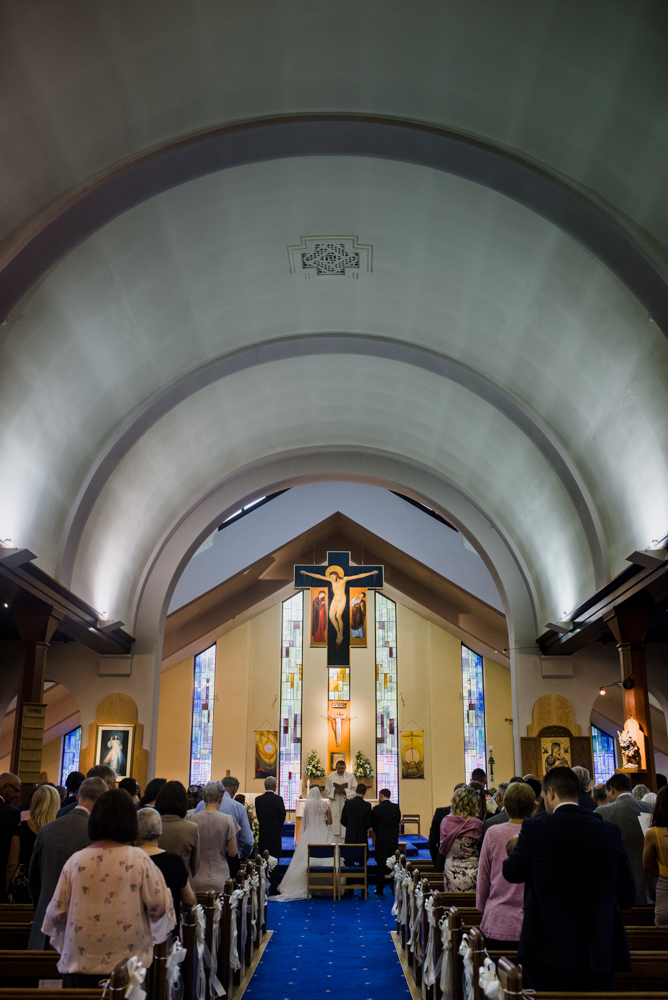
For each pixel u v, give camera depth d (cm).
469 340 1309
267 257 1192
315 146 928
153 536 1719
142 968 342
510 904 480
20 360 1003
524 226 1002
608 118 778
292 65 827
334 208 1099
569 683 1747
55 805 639
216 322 1298
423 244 1143
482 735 2575
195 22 753
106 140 832
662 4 656
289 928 1015
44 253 856
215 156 910
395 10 762
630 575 1140
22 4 666
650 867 521
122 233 990
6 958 445
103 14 712
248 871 841
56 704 2309
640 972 445
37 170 804
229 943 682
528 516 1639
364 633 2461
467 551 2223
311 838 1359
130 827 394
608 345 1054
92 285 1030
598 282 983
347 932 987
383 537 2250
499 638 2412
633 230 833
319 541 2559
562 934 374
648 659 1817
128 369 1240
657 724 2231
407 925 836
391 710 2614
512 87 811
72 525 1305
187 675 2603
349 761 2555
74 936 376
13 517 1127
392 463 1856
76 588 1411
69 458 1237
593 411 1177
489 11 743
